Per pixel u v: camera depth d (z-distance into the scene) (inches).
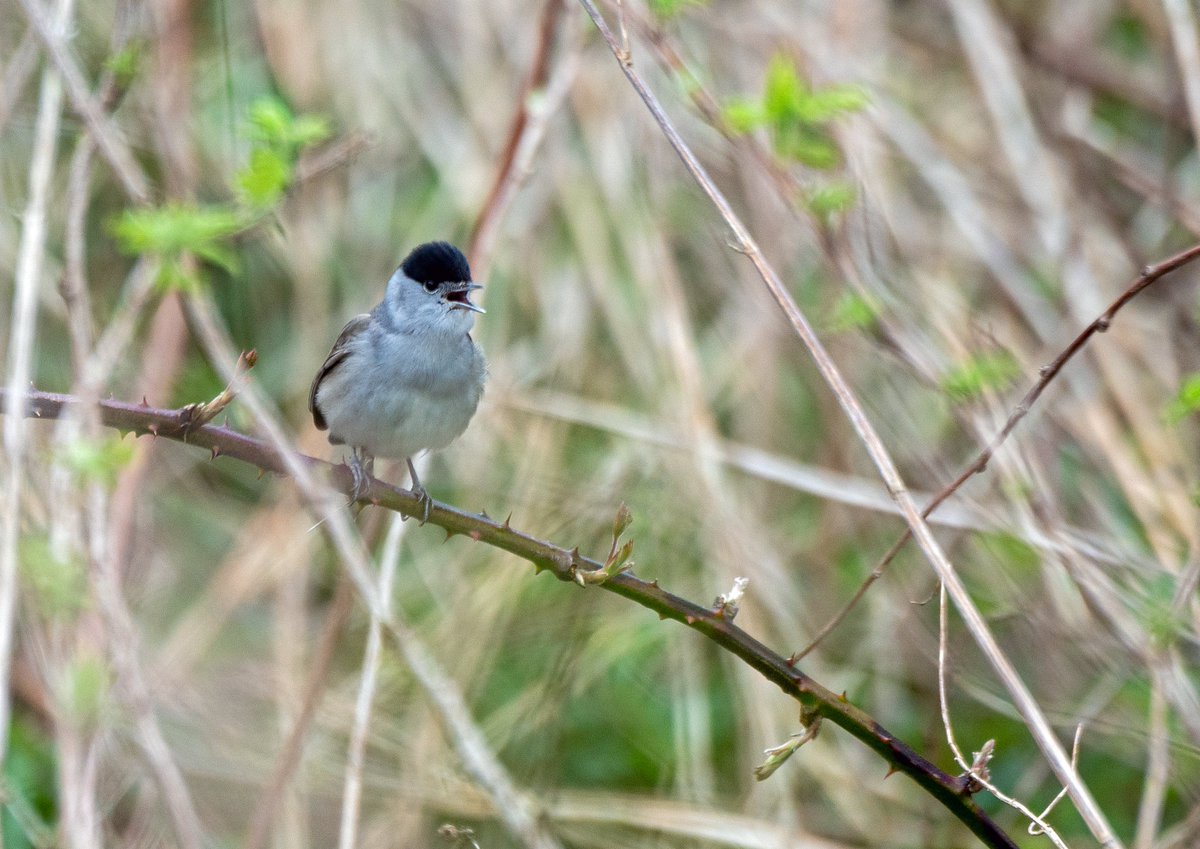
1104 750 420.2
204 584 495.5
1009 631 427.2
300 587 476.1
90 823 306.0
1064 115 522.0
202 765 430.0
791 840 425.7
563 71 430.0
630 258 507.8
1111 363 464.8
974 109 552.1
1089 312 464.4
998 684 431.2
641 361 505.4
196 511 516.4
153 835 378.9
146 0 419.2
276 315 536.4
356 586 370.6
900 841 446.3
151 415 271.1
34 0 328.2
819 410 511.8
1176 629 345.1
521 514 495.5
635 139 516.1
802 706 266.8
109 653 335.9
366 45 554.3
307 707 379.2
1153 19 525.7
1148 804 338.3
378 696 454.6
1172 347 469.4
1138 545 458.3
